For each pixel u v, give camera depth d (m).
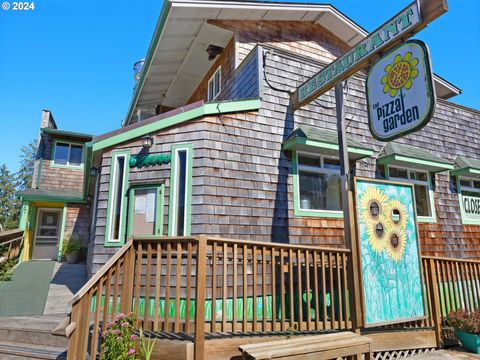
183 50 8.60
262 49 6.64
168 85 10.54
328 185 6.55
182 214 5.27
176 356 3.16
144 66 9.39
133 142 5.80
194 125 5.58
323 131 6.72
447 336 5.12
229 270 5.09
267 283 5.30
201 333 3.21
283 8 7.85
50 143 12.86
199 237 3.41
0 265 8.41
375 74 4.69
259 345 3.37
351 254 4.48
